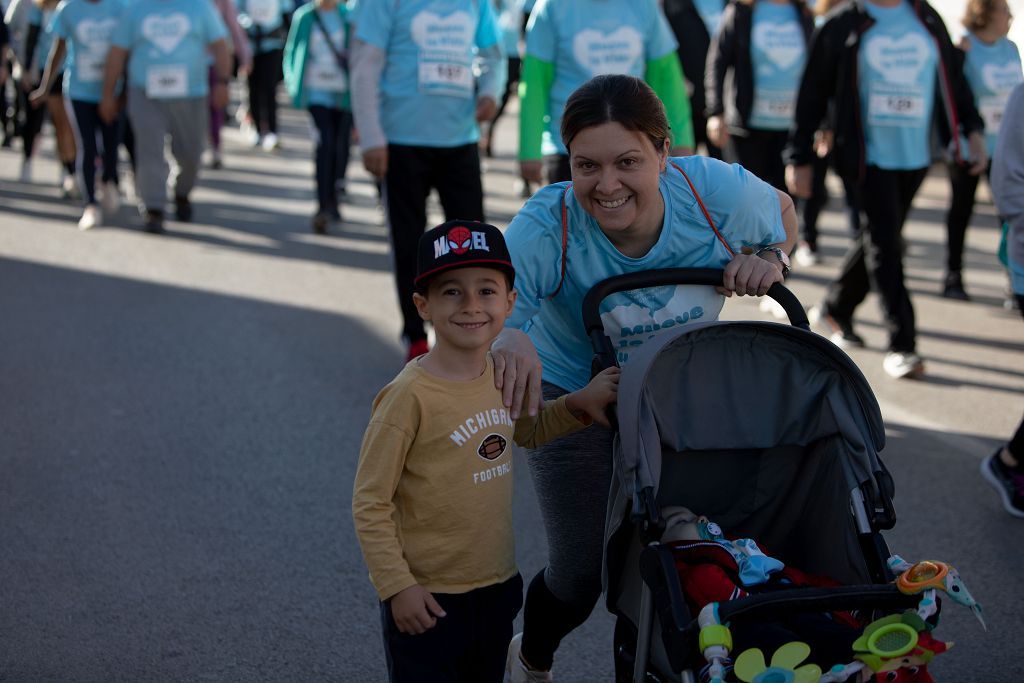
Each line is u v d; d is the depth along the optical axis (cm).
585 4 626
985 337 790
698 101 948
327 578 444
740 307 860
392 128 662
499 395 291
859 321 830
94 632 401
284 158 1562
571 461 317
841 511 291
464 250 275
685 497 308
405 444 279
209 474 538
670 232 311
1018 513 510
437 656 287
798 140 713
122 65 1042
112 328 767
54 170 1452
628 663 290
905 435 607
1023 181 491
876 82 665
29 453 557
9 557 454
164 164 1065
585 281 315
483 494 288
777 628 259
